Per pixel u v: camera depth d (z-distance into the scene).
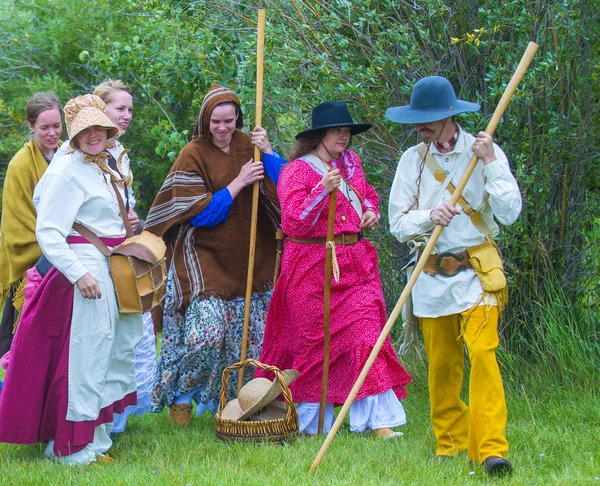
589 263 8.14
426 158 6.11
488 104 8.13
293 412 6.89
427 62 8.32
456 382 6.29
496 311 5.91
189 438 7.19
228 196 7.61
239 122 7.94
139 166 16.59
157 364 7.88
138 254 6.54
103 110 6.65
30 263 7.40
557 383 7.78
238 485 5.64
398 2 8.36
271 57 8.65
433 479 5.66
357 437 6.95
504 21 7.75
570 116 7.89
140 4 9.53
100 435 6.71
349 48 8.50
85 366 6.43
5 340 7.57
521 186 7.89
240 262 7.79
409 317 6.50
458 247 5.98
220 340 7.62
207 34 9.09
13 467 6.30
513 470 5.79
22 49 17.09
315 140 7.22
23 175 7.43
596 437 6.52
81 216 6.51
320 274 7.20
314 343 7.24
